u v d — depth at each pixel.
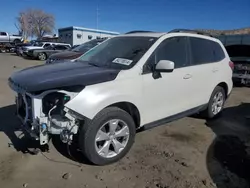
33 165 3.83
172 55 4.73
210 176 3.72
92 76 3.71
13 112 6.21
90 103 3.54
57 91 3.43
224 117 6.39
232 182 3.59
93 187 3.38
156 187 3.42
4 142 4.53
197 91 5.30
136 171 3.77
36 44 28.22
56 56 10.82
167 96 4.59
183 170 3.85
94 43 12.01
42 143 3.60
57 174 3.63
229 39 15.27
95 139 3.67
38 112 3.56
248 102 8.10
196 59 5.29
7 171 3.66
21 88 3.65
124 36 5.07
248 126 5.81
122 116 3.88
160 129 5.44
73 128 3.52
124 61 4.28
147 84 4.20
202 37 5.55
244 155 4.39
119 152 3.97
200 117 6.21
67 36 41.66
